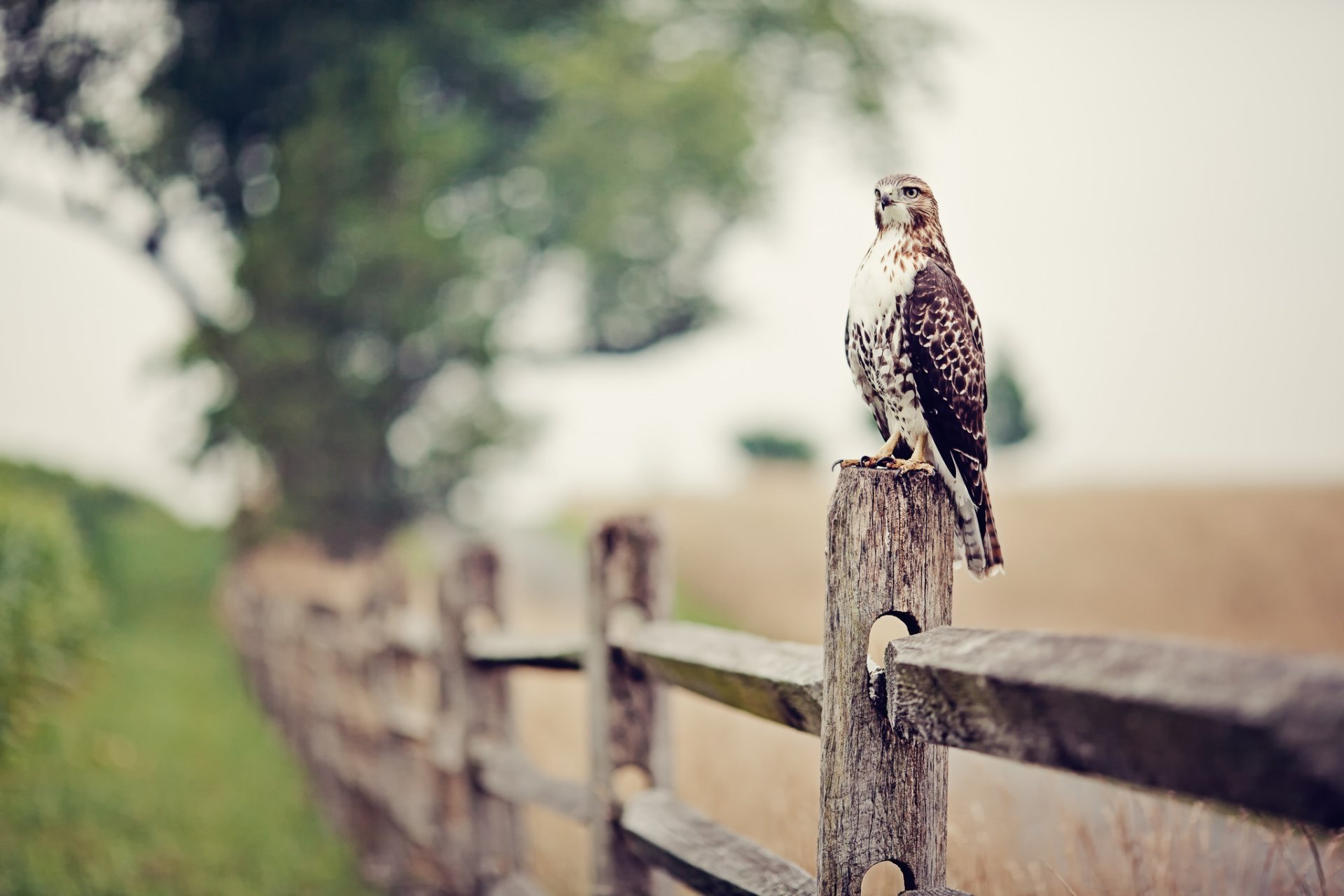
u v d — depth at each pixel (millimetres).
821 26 29031
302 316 21328
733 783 3564
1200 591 26500
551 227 28375
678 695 5242
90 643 11281
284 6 22812
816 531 35656
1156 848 2291
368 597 6371
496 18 26125
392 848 5859
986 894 2527
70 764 8336
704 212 28984
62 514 11648
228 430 21656
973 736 1611
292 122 24125
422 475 22438
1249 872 2199
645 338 31016
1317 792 1146
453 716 4898
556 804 3609
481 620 4844
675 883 3283
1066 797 2686
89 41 22672
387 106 21828
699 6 29828
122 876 6219
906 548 1934
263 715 10898
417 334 21422
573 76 26547
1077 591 27031
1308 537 30688
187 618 20734
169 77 23594
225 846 6758
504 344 23734
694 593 29641
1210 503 34875
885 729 1927
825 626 1957
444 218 23156
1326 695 1141
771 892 2248
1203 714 1229
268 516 21422
